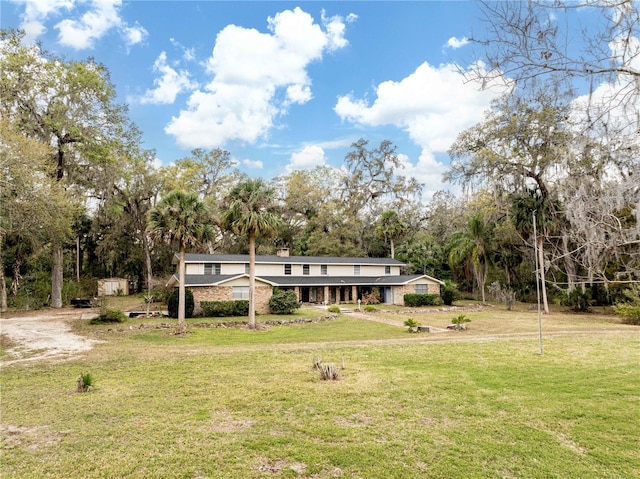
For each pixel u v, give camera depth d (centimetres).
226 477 536
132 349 1515
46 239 2872
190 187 4391
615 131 415
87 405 829
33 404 836
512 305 3234
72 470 554
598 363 1182
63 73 2866
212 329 2111
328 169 5097
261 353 1409
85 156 3081
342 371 1115
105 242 3994
